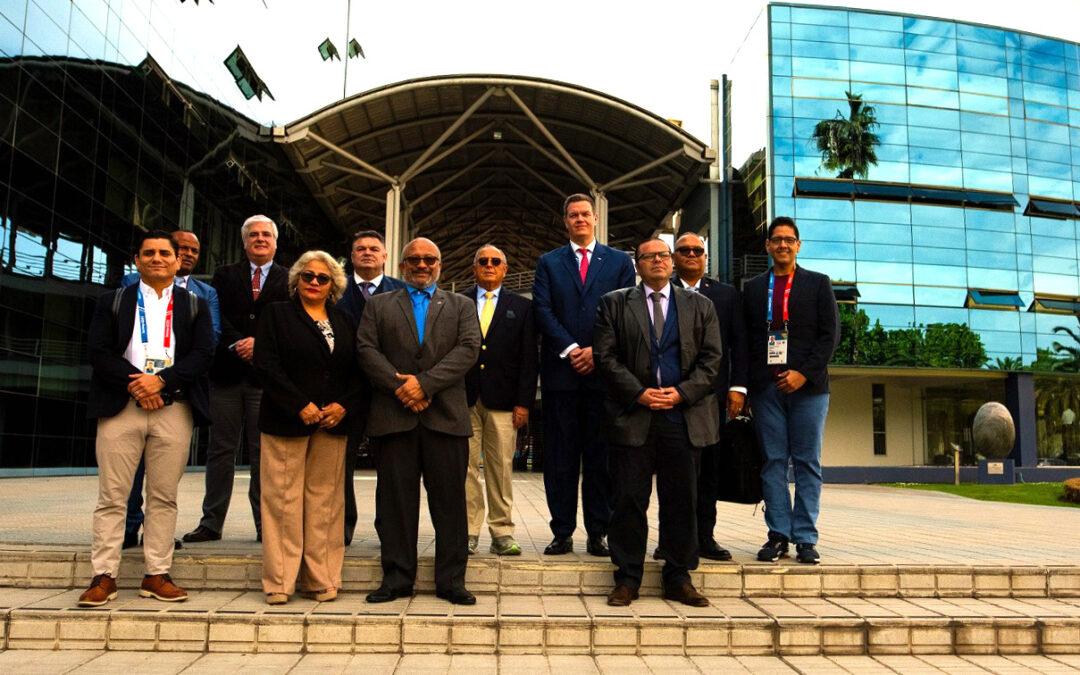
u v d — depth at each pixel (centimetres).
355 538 546
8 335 1623
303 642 360
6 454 1617
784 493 476
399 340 419
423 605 392
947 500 1483
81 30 1867
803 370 465
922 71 2573
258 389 514
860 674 340
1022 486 1909
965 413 2728
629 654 366
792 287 485
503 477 477
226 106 2673
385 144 2814
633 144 2728
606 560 445
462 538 411
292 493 397
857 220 2472
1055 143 2642
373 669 332
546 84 2406
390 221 2661
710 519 473
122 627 360
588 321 495
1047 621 384
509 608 391
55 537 496
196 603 387
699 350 432
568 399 487
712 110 2839
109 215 1988
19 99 1648
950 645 379
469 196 3603
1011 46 2655
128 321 402
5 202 1609
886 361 2428
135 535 468
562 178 3231
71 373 1836
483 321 498
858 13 2566
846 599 430
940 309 2472
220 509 508
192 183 2420
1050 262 2572
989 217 2544
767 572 435
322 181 2992
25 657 344
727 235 2702
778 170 2467
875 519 869
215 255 2558
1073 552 532
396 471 409
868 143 2505
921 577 442
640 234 3575
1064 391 2703
